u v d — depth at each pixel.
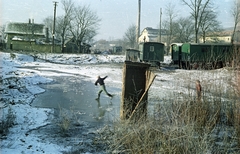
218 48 34.34
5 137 7.24
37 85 17.39
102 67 34.00
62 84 18.47
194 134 7.03
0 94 12.34
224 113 8.83
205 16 56.94
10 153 6.18
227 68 9.09
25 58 39.09
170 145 6.24
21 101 11.88
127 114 8.87
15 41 66.31
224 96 9.05
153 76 8.82
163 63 43.44
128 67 9.30
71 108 11.40
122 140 6.79
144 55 35.62
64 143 7.15
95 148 6.88
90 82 20.11
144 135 6.51
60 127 8.43
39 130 8.17
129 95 9.30
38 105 11.69
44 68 29.59
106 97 14.33
